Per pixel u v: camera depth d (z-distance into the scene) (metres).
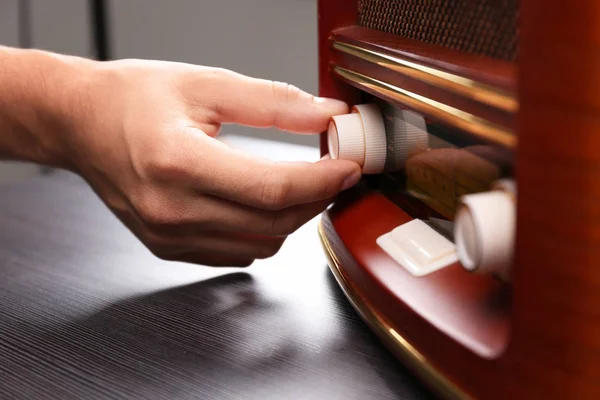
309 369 0.34
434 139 0.34
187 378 0.34
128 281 0.46
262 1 1.19
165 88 0.41
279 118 0.42
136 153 0.39
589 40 0.20
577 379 0.23
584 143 0.21
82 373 0.35
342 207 0.42
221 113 0.42
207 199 0.40
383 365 0.34
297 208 0.41
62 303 0.43
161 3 1.35
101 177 0.43
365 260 0.36
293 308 0.41
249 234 0.43
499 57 0.28
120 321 0.40
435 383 0.29
